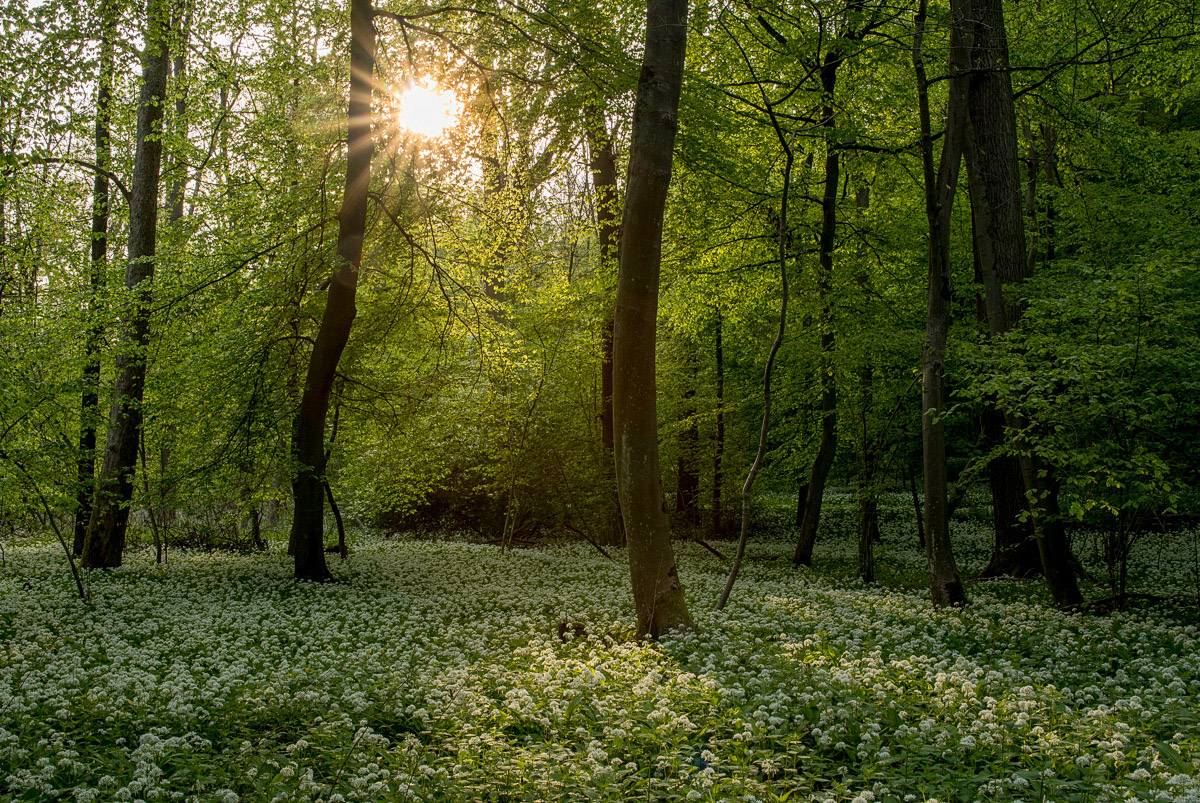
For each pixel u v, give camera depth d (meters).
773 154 17.19
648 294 9.02
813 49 13.55
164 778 4.72
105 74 13.37
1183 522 13.70
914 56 10.09
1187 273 9.77
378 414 17.38
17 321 12.92
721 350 24.48
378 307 16.66
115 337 15.23
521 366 17.83
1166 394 8.14
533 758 4.74
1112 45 14.29
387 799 4.34
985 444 15.80
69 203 19.30
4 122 11.78
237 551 20.59
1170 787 4.12
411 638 9.40
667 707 5.51
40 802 4.28
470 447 19.22
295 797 4.33
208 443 14.41
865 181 18.20
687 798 4.21
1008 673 6.86
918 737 4.96
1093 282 8.92
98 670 7.42
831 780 4.59
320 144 14.41
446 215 15.81
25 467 11.73
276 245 14.38
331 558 18.02
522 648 8.00
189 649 8.77
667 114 8.99
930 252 10.71
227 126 17.80
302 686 6.74
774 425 24.11
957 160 10.46
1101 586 12.70
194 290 13.81
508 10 14.11
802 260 16.72
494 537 23.77
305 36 14.84
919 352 15.16
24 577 14.34
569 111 14.65
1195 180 15.35
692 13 14.33
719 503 23.92
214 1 16.66
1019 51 14.60
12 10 11.36
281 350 14.80
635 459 8.99
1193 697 6.04
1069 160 17.53
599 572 14.64
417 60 14.77
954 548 21.50
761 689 6.10
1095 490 9.95
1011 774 4.45
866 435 15.22
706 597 11.59
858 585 13.89
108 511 15.73
